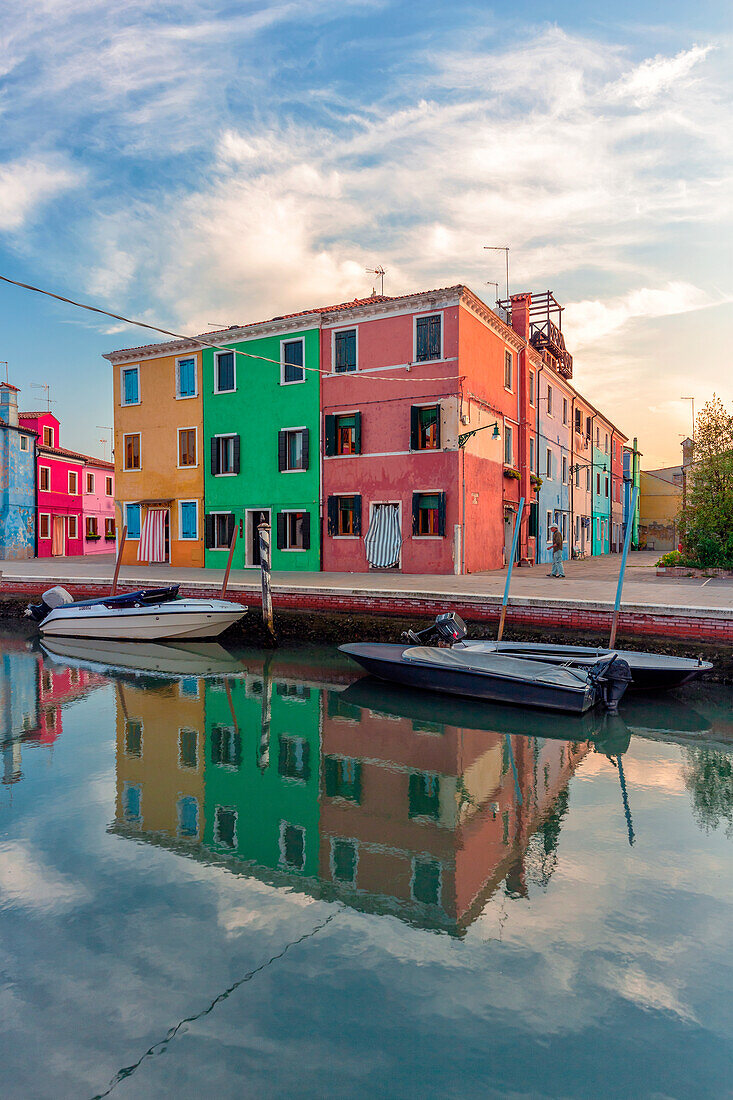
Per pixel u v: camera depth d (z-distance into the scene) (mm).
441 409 18969
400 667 9992
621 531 46656
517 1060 2883
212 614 14203
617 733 8078
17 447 31797
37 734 8125
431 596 12852
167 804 5914
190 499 24156
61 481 35156
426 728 8320
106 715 9008
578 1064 2859
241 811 5746
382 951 3666
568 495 31578
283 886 4387
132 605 15305
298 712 9102
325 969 3498
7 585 19281
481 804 5918
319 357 21141
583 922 3977
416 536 19453
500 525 22250
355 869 4668
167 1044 2994
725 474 20031
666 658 9852
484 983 3389
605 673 8812
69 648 14367
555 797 6086
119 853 4910
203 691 10367
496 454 21719
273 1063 2867
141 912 4074
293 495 21734
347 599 13859
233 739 7902
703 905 4176
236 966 3535
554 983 3393
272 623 13906
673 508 48625
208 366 23656
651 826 5434
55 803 5926
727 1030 3076
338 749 7535
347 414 20688
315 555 21281
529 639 11609
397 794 6176
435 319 19188
